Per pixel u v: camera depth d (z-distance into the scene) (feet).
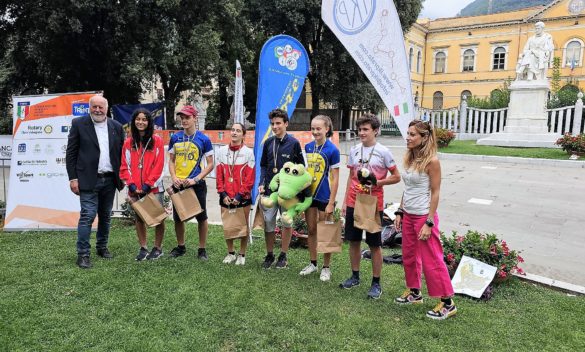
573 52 125.39
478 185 34.45
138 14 51.72
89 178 15.72
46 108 20.68
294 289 13.98
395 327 11.67
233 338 10.91
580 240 20.80
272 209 15.52
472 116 68.90
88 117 16.01
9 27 55.36
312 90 88.33
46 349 10.18
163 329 11.18
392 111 17.49
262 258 17.38
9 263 15.87
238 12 63.52
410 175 12.46
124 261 16.37
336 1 17.44
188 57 56.75
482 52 139.74
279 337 10.93
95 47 55.62
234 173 15.92
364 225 13.23
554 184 34.50
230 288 13.84
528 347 10.87
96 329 11.11
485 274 14.44
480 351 10.62
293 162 15.07
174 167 16.48
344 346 10.62
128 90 64.64
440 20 147.84
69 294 13.17
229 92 89.76
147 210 15.85
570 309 13.17
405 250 13.05
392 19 16.89
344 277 15.35
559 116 55.67
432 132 12.32
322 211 14.88
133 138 16.17
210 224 22.77
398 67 17.17
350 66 81.71
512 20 133.39
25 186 20.77
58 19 47.47
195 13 58.70
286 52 18.69
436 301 13.60
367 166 13.53
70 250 17.60
